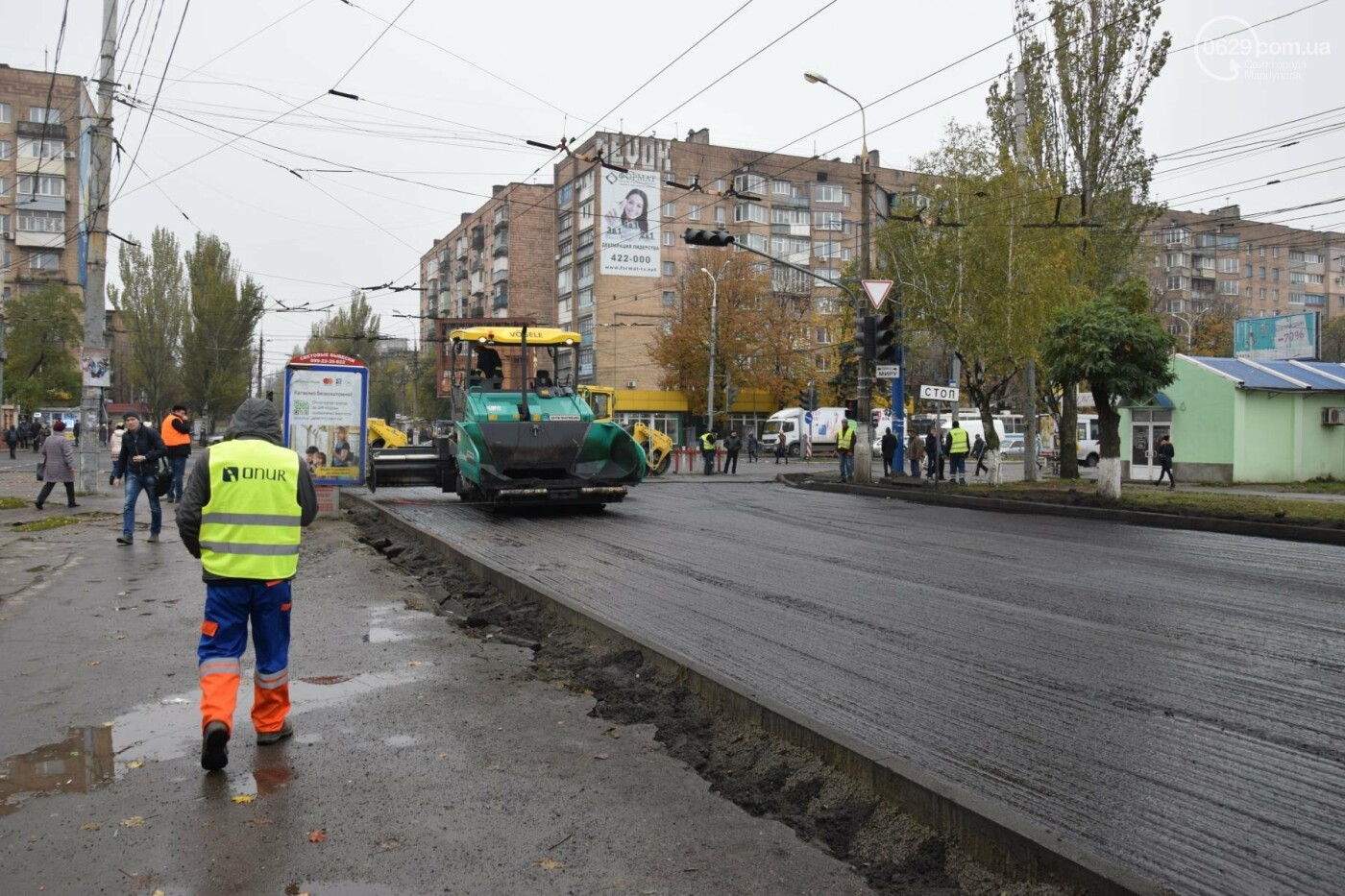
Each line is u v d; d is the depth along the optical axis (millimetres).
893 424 28156
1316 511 15172
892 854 3707
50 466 16750
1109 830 3768
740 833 3904
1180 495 19438
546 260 73688
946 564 10844
